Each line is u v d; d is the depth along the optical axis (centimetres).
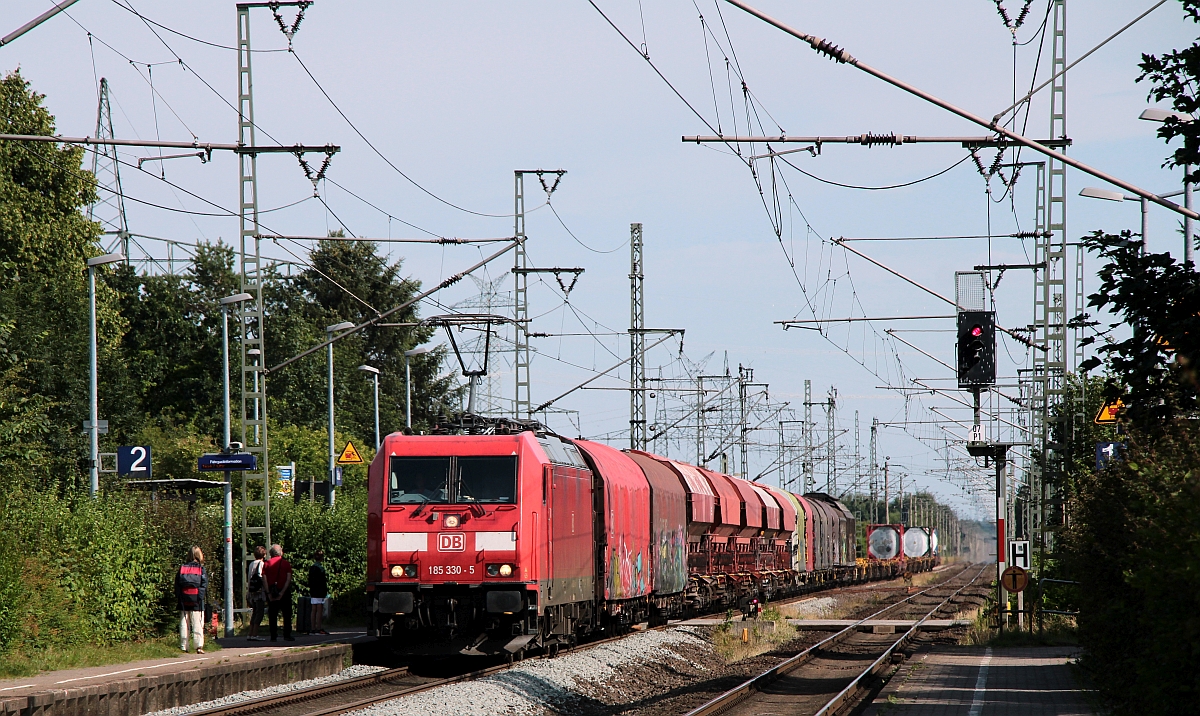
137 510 6219
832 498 16688
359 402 19850
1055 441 8312
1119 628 3312
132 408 13925
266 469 7250
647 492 7619
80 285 12538
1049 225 8231
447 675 5253
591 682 4997
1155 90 2723
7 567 4750
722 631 7506
